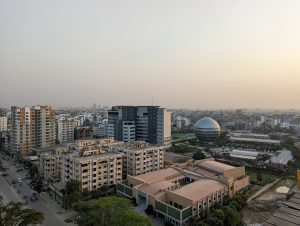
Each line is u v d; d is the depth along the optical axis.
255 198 117.81
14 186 132.75
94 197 115.75
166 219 93.56
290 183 140.88
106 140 172.88
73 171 120.38
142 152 140.25
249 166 171.75
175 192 101.38
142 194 105.31
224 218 88.12
